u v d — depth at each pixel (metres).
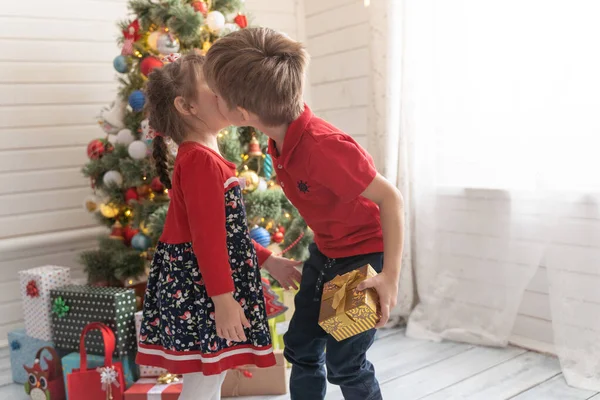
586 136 2.22
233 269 1.56
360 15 3.36
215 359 1.52
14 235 2.97
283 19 3.69
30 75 2.97
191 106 1.59
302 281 1.66
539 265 2.54
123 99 2.61
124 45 2.58
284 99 1.38
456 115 2.69
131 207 2.59
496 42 2.51
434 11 2.71
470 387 2.22
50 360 2.28
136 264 2.51
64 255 3.12
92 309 2.23
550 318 2.52
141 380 2.23
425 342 2.73
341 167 1.36
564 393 2.14
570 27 2.24
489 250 2.62
